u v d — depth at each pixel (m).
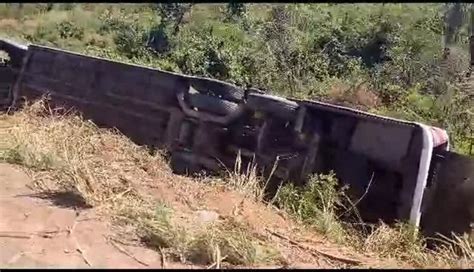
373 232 3.96
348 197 4.32
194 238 3.17
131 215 3.48
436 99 12.37
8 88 6.52
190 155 5.00
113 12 26.08
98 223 3.36
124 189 3.96
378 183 4.25
